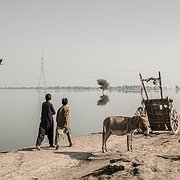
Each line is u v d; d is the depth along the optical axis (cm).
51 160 1219
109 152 1320
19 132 2767
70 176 998
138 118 1270
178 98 9494
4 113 4853
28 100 9444
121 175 875
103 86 13012
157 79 1753
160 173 879
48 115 1447
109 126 1313
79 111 4947
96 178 904
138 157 1022
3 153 1361
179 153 1216
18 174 1046
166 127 1773
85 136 1833
